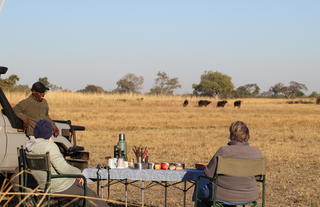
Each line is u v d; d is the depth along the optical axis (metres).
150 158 13.01
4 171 6.66
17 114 7.30
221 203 5.88
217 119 32.69
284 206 7.97
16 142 6.84
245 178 5.81
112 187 9.33
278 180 10.16
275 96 155.75
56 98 49.09
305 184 9.77
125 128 24.59
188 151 14.63
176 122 29.39
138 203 8.00
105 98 56.00
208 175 5.79
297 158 13.33
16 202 6.53
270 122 30.48
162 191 9.10
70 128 8.42
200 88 139.00
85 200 5.48
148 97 64.25
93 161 12.34
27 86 47.53
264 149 15.29
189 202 8.24
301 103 82.94
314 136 20.16
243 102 80.38
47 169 5.46
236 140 5.96
